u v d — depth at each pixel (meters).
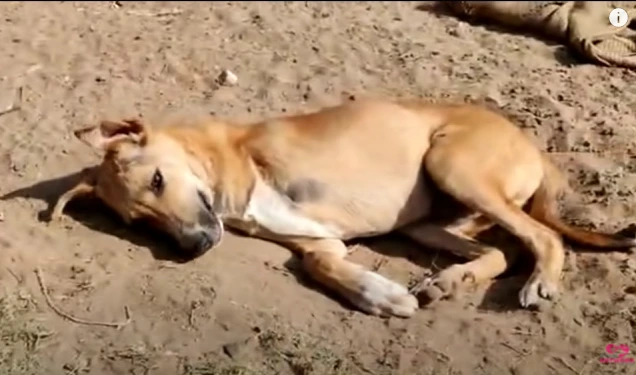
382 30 3.76
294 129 2.93
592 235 2.83
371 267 2.87
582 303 2.73
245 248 2.89
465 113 2.96
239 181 2.90
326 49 3.63
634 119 3.26
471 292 2.79
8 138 3.19
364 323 2.71
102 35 3.67
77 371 2.62
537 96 3.36
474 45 3.67
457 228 2.91
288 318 2.71
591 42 3.56
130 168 2.89
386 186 2.88
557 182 2.98
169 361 2.64
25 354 2.66
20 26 3.72
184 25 3.77
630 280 2.77
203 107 3.35
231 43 3.66
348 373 2.61
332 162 2.88
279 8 3.90
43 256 2.85
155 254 2.87
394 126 2.91
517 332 2.68
